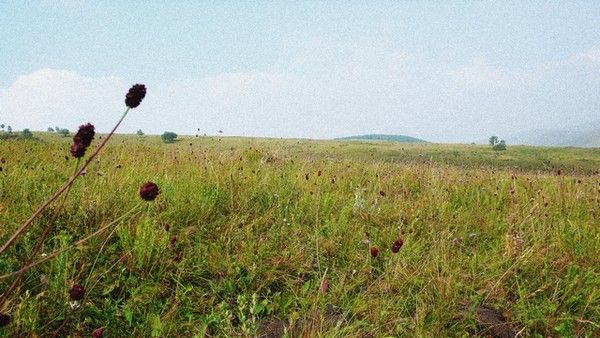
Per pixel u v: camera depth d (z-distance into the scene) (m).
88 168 5.83
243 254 3.97
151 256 3.69
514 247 4.40
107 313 3.10
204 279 3.68
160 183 5.30
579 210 6.14
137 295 3.30
